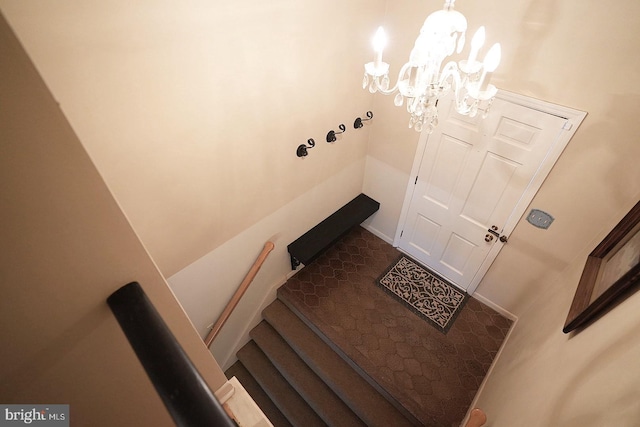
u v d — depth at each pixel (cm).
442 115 263
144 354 53
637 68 168
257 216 255
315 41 212
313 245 313
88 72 127
